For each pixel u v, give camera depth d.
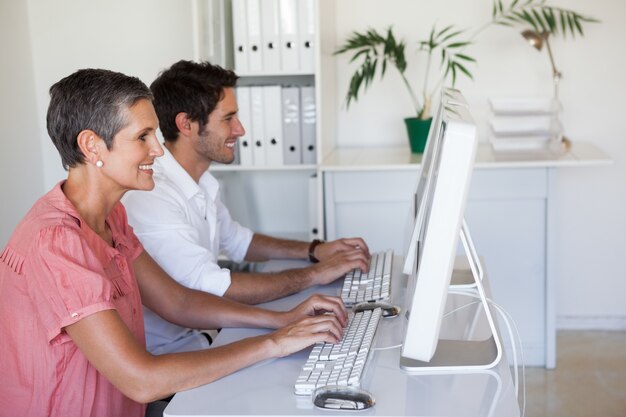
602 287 3.67
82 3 3.55
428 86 3.57
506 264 3.21
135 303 1.65
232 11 3.28
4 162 3.36
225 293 2.03
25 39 3.53
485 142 3.57
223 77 2.21
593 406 2.97
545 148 3.27
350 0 3.54
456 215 1.32
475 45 3.51
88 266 1.44
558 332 3.68
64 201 1.50
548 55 3.49
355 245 2.39
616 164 3.56
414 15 3.52
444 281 1.36
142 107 1.52
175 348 2.14
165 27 3.55
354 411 1.34
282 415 1.34
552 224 3.15
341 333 1.65
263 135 3.21
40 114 3.62
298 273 2.12
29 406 1.50
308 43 3.10
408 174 3.11
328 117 3.34
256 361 1.56
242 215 3.61
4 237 3.37
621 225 3.61
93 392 1.52
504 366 1.51
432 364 1.51
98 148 1.50
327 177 3.14
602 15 3.45
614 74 3.48
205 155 2.25
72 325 1.43
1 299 1.50
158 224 2.04
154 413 1.84
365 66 3.32
